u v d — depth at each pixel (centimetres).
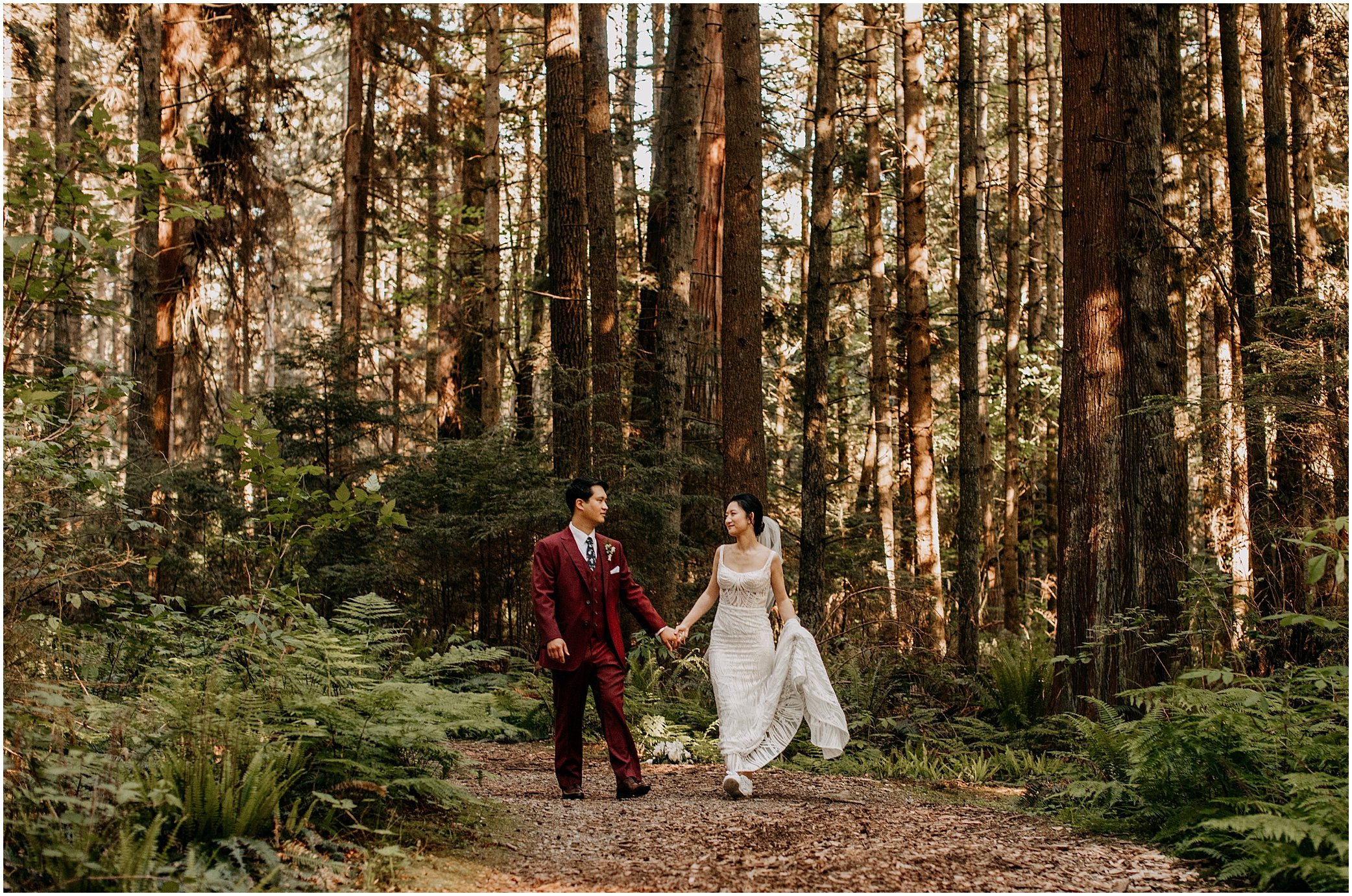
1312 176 1359
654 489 1145
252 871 368
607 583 589
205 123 1587
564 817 503
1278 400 799
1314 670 512
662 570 1122
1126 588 799
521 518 1066
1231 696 484
